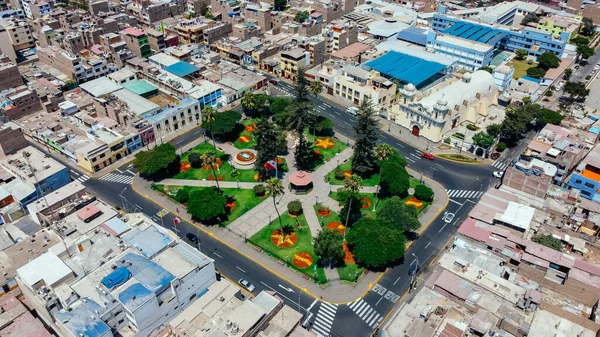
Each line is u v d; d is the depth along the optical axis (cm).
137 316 10569
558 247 12938
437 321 10756
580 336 10431
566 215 14225
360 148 17300
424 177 18138
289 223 15788
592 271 11781
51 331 11600
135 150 19650
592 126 19088
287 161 19112
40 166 16800
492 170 18575
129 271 11362
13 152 18150
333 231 14575
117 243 12475
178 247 12562
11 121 19988
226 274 13838
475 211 14250
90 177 18112
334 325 12331
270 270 14025
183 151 19488
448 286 11469
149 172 17262
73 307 10625
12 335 10462
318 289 13388
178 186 17525
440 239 15150
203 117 18475
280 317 10794
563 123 19875
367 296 13188
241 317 10225
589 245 13138
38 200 14725
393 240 13638
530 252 12481
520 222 13525
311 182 17800
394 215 14738
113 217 13912
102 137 18962
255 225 15688
